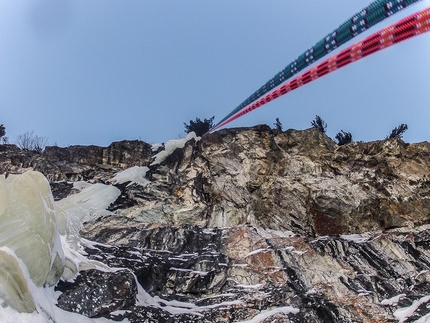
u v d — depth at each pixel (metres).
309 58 4.59
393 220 17.78
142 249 14.73
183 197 18.08
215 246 15.52
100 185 18.55
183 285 13.70
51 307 9.81
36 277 9.57
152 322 11.71
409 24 3.64
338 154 20.47
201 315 12.61
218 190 18.42
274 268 14.61
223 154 19.83
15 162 19.91
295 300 13.29
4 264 8.31
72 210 16.28
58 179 19.39
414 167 19.78
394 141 20.61
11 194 9.62
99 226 15.89
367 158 20.22
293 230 17.30
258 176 19.00
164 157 20.98
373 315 13.05
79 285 11.38
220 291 13.72
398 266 15.18
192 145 20.81
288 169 19.72
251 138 20.38
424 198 18.50
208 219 17.34
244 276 14.23
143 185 18.84
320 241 16.08
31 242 9.45
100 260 13.15
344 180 19.09
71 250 12.73
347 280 14.39
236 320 12.61
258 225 17.31
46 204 10.36
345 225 17.58
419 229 17.22
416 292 14.09
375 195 18.41
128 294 11.85
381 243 16.22
